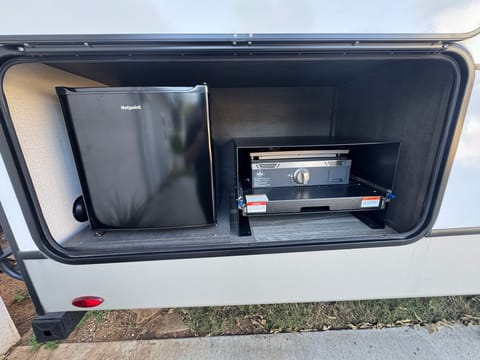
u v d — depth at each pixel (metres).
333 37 0.53
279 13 0.51
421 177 0.76
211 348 0.91
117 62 0.61
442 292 0.84
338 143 0.90
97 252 0.75
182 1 0.49
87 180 0.81
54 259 0.72
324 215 1.07
